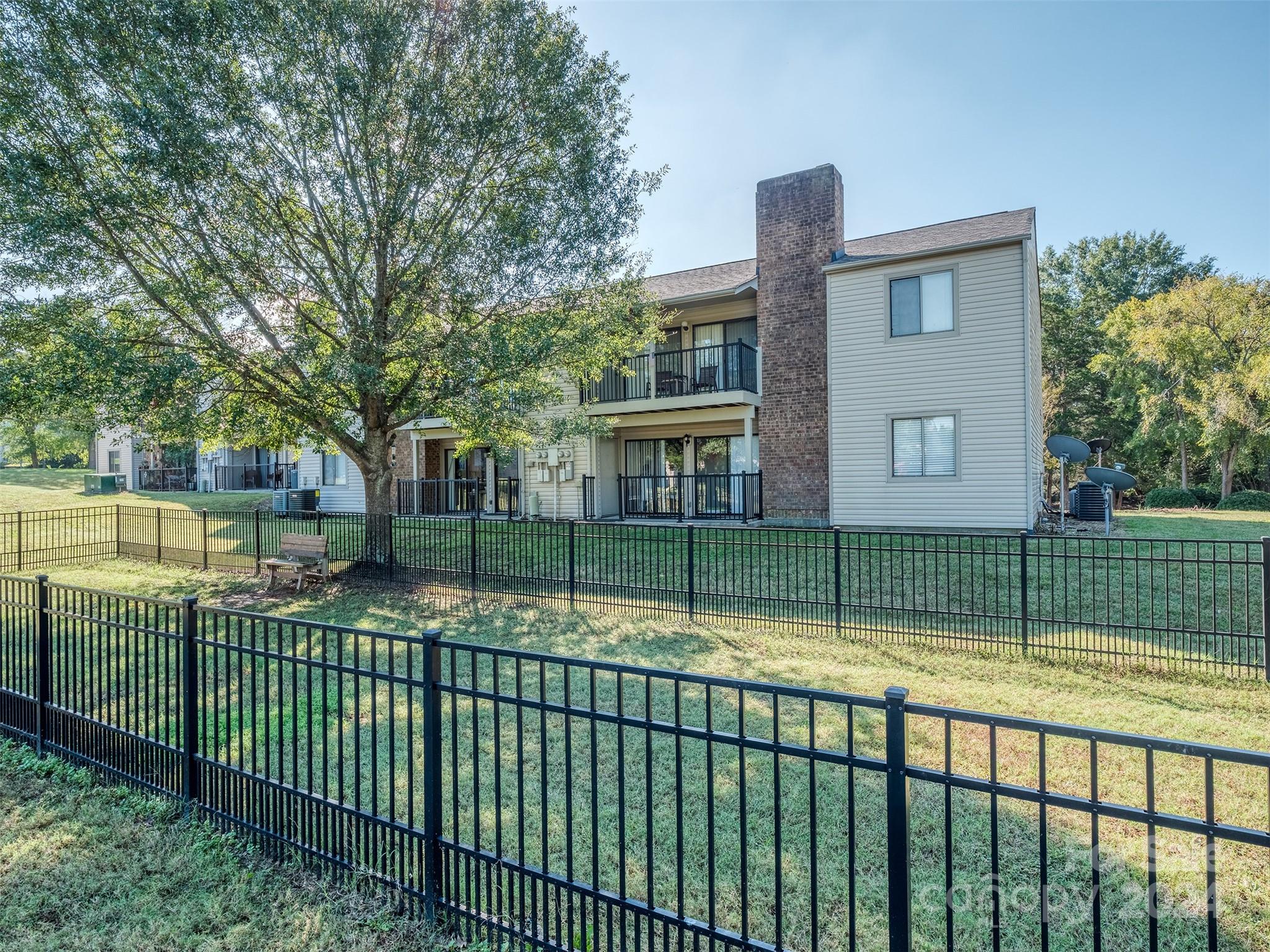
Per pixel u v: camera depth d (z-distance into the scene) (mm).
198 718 3695
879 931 2584
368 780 3836
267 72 9258
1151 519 15797
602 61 10609
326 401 10719
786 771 4035
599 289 11461
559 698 5539
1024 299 12391
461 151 10227
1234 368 23859
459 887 2576
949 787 1776
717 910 2729
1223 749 1449
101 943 2479
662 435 18188
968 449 12953
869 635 7293
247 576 11648
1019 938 2549
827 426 14664
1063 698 5355
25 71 8375
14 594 4941
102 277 9625
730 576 10422
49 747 4168
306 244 10828
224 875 2932
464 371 10234
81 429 10242
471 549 10070
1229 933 2553
